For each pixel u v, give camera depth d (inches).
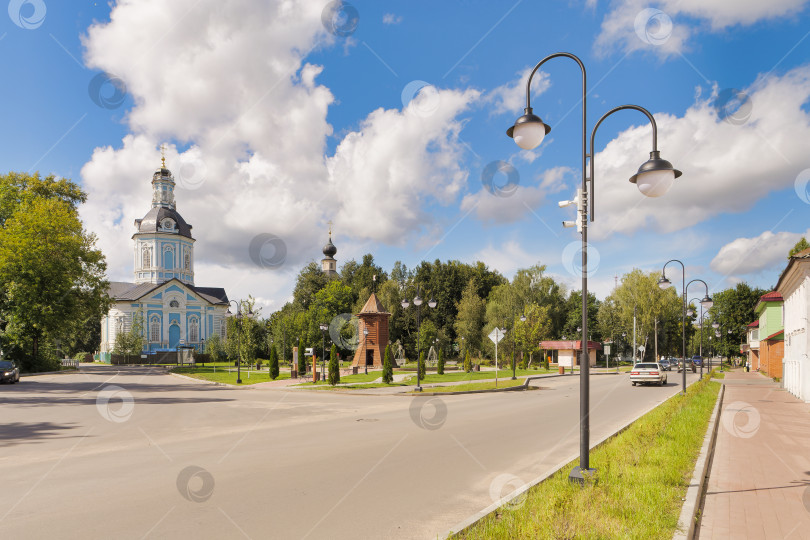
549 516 221.3
